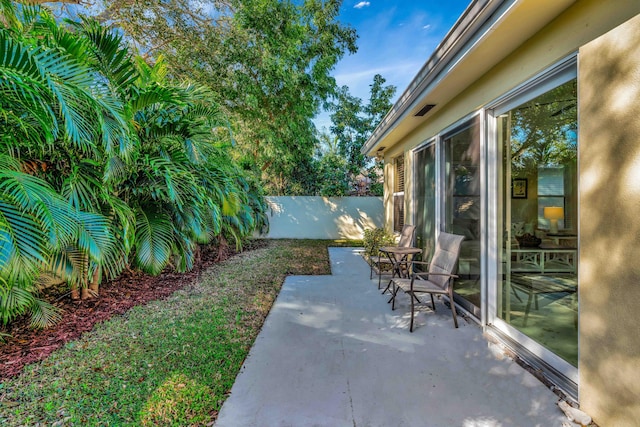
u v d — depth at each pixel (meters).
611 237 1.78
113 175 3.49
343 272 6.12
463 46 2.91
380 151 9.17
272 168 12.03
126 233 3.49
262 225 10.40
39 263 2.56
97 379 2.41
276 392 2.23
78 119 2.90
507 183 3.28
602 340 1.84
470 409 2.04
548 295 3.20
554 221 3.20
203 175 4.79
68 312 3.81
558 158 3.22
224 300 4.34
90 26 3.54
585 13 2.07
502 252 3.25
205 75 8.83
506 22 2.36
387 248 5.05
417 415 1.99
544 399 2.14
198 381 2.38
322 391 2.24
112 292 4.59
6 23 3.34
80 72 3.10
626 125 1.70
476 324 3.48
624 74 1.71
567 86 2.42
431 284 3.73
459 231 4.00
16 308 2.95
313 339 3.10
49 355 2.79
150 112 4.36
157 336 3.18
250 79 9.34
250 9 8.84
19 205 2.41
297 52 9.64
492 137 3.26
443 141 4.54
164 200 4.34
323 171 12.06
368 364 2.62
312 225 11.69
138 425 1.92
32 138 2.92
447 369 2.54
